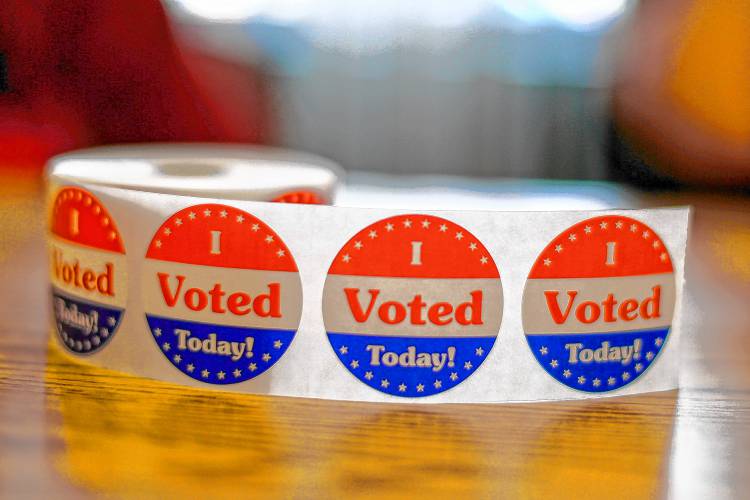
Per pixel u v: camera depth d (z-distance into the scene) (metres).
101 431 0.42
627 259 0.47
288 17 2.01
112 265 0.48
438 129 2.07
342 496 0.38
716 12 1.62
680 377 0.50
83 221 0.48
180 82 1.44
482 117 2.05
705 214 1.22
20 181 1.29
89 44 1.37
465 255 0.45
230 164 0.62
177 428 0.42
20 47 1.35
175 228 0.46
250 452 0.41
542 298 0.46
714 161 1.59
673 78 1.68
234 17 1.95
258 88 1.96
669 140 1.66
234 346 0.46
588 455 0.41
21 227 0.93
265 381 0.46
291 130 2.05
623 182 1.77
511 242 0.46
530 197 1.26
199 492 0.38
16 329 0.54
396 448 0.41
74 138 1.36
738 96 1.57
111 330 0.48
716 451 0.42
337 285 0.46
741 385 0.49
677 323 0.48
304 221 0.45
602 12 1.89
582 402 0.46
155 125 1.43
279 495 0.38
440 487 0.39
